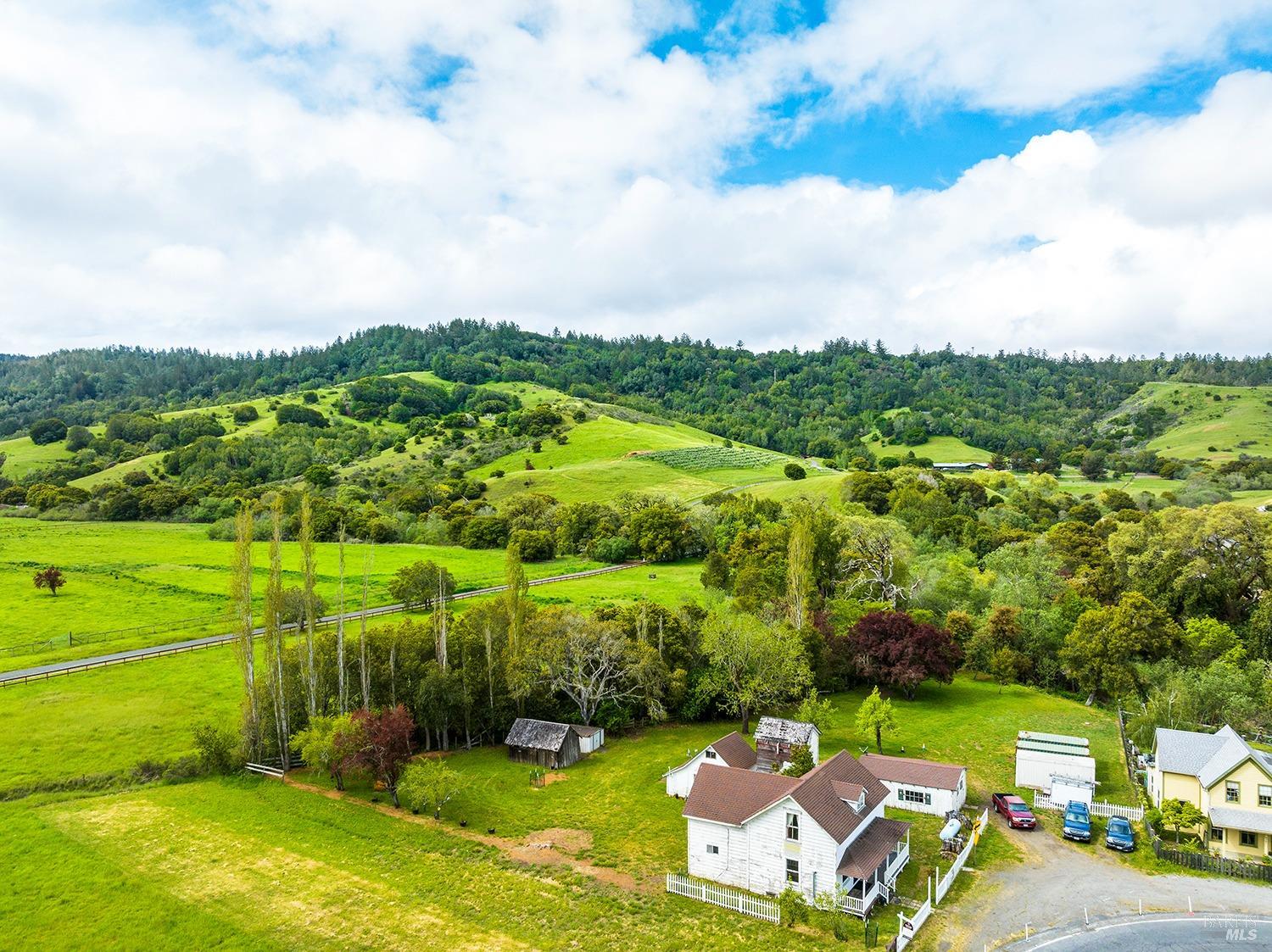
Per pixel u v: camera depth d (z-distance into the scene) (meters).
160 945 40.44
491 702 72.94
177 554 141.00
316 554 148.12
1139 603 88.75
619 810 57.38
